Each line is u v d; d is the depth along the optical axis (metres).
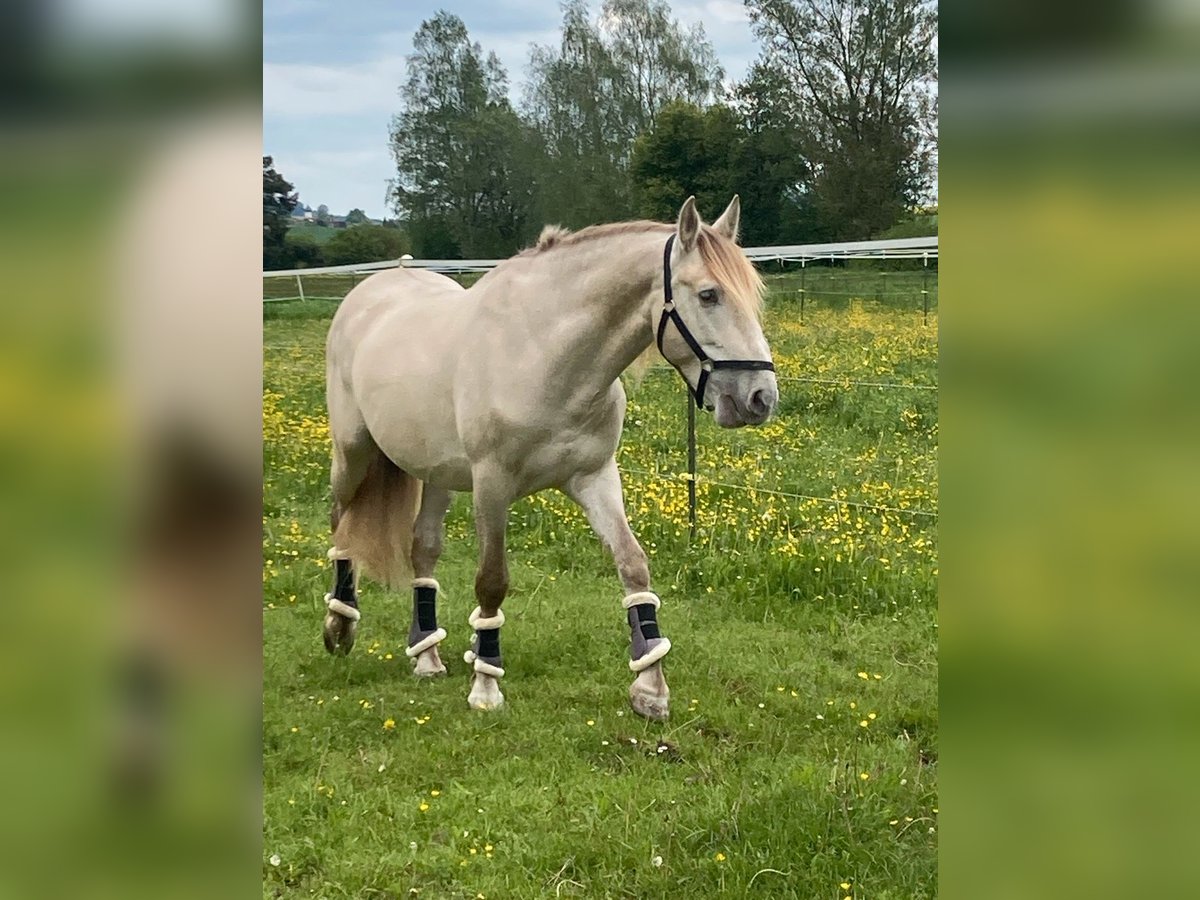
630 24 36.12
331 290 18.47
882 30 23.64
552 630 5.11
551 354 3.81
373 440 4.76
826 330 13.97
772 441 8.49
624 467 7.77
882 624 5.10
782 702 4.18
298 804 3.35
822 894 2.79
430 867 2.99
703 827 3.12
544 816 3.27
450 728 4.03
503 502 4.06
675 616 5.29
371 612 5.57
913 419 8.84
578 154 35.75
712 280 3.45
